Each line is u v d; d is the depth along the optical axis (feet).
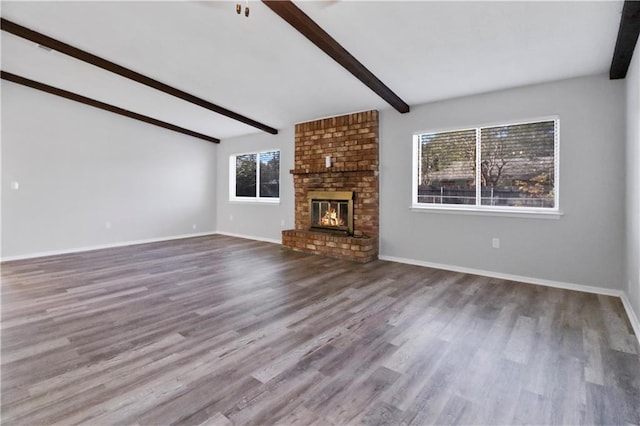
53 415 5.38
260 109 18.26
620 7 8.22
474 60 11.37
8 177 16.92
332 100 16.35
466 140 14.66
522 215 13.05
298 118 19.45
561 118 12.19
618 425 5.22
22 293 11.50
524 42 10.07
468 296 11.33
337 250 17.31
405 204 16.26
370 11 9.28
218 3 9.80
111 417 5.34
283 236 20.15
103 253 18.70
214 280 13.21
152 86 15.39
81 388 6.11
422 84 13.41
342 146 18.16
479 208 14.25
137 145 21.90
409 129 15.99
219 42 11.87
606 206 11.46
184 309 10.08
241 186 25.32
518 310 10.06
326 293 11.61
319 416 5.40
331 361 7.12
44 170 18.10
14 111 17.03
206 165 25.94
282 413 5.47
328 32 10.24
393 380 6.43
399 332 8.54
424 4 8.88
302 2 9.05
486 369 6.82
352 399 5.84
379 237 17.29
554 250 12.48
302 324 9.01
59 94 17.65
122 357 7.23
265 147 22.91
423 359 7.22
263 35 11.27
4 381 6.29
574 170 12.00
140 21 10.92
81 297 11.11
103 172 20.38
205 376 6.54
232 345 7.81
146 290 11.91
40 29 11.57
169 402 5.73
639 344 7.86
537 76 12.09
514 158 13.51
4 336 8.18
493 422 5.29
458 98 14.49
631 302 9.61
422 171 16.01
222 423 5.22
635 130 9.12
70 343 7.86
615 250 11.35
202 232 25.84
